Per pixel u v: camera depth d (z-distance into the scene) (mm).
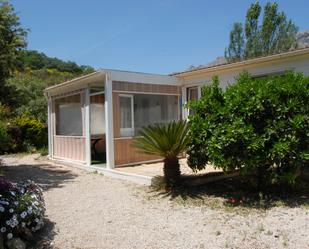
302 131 6328
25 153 17453
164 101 11711
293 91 6473
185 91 11984
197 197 6941
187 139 7059
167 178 7711
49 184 9133
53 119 14484
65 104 13328
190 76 11633
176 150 7402
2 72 11695
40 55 47906
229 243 4625
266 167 6840
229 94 6770
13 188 5312
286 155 6352
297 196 6773
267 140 6281
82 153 12023
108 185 8695
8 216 4777
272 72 9258
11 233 4605
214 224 5395
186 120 7273
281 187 7391
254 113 6344
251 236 4828
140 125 11055
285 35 20656
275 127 6285
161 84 11570
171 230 5223
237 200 6598
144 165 10836
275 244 4539
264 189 7129
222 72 10531
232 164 6492
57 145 14195
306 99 6516
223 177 8383
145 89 11148
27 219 4945
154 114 11438
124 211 6312
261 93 6348
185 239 4848
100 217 6004
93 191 8078
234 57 21797
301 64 8602
